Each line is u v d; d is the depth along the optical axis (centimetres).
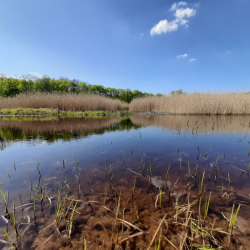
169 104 1003
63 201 106
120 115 977
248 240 75
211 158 179
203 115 837
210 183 126
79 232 82
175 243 75
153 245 74
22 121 548
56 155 195
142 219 91
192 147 224
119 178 138
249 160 171
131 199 108
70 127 424
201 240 76
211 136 296
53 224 87
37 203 104
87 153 203
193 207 99
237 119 606
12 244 74
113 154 199
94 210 98
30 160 177
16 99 988
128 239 77
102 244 75
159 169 155
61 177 138
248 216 90
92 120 624
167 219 90
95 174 145
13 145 240
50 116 797
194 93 929
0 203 103
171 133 332
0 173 145
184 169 153
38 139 280
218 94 877
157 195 113
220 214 93
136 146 234
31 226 86
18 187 122
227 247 72
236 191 114
